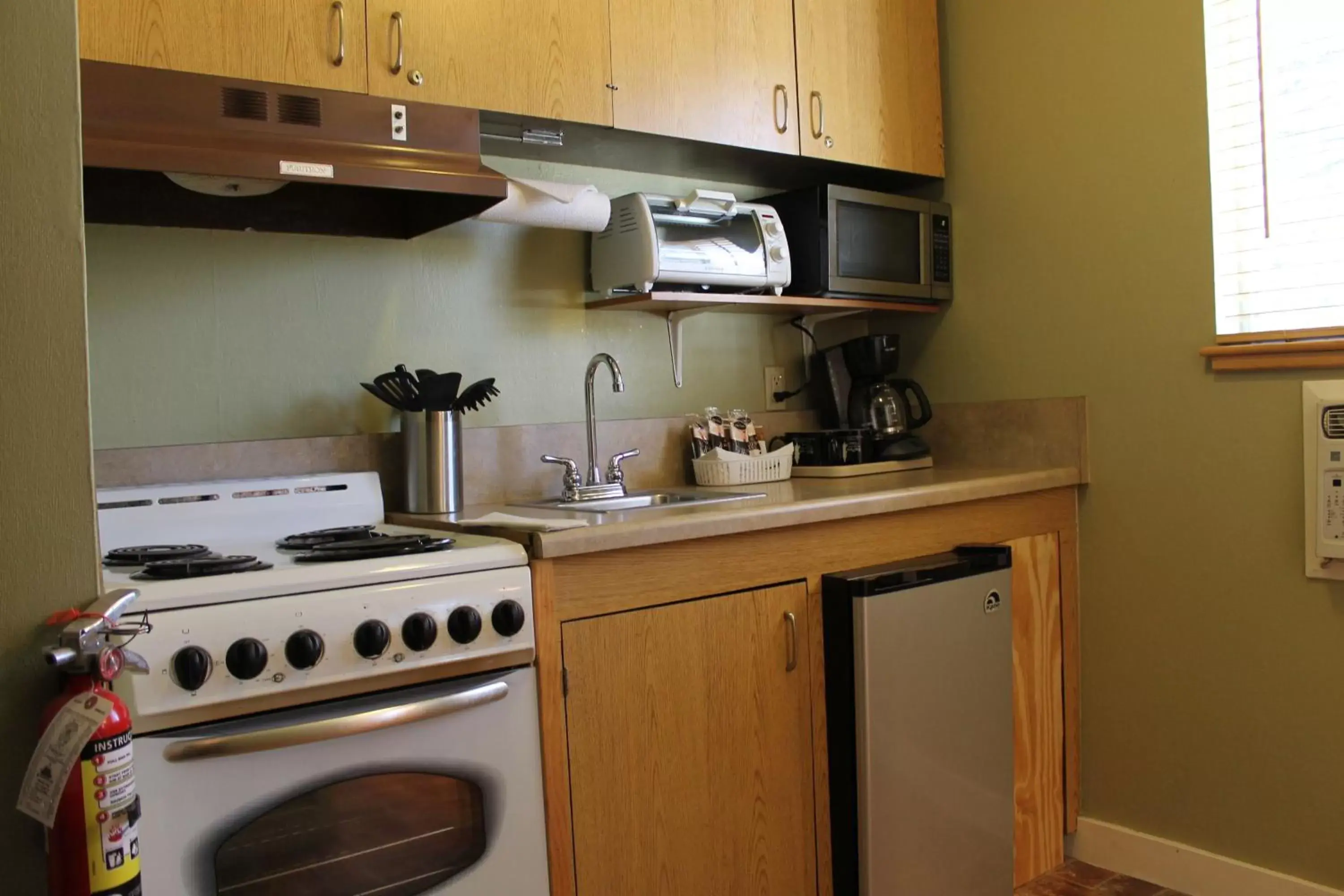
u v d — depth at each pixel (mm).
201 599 1276
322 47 1733
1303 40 2133
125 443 1815
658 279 2207
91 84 1473
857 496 1967
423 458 1979
